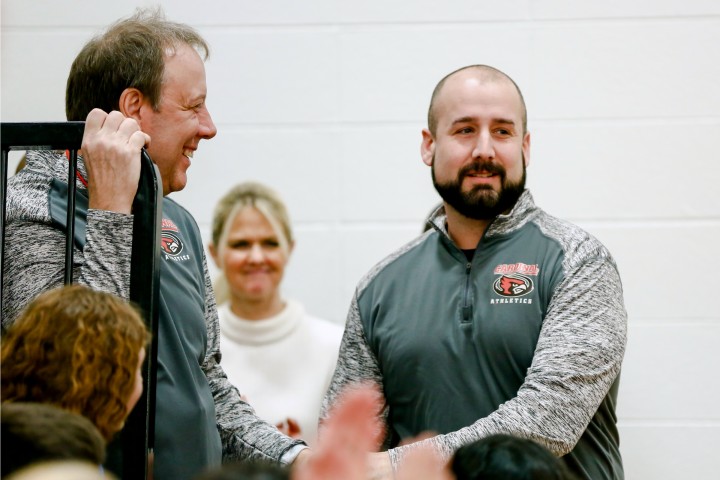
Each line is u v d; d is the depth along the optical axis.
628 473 5.75
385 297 3.90
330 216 5.97
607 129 5.89
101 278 2.99
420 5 5.98
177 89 3.53
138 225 3.06
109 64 3.49
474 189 3.79
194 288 3.61
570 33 5.92
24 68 5.96
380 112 5.98
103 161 3.05
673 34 5.90
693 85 5.89
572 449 3.54
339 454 1.67
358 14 6.00
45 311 2.65
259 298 5.52
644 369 5.79
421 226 5.94
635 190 5.88
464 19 5.97
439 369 3.68
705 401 5.76
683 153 5.87
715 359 5.77
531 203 3.93
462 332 3.69
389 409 3.86
